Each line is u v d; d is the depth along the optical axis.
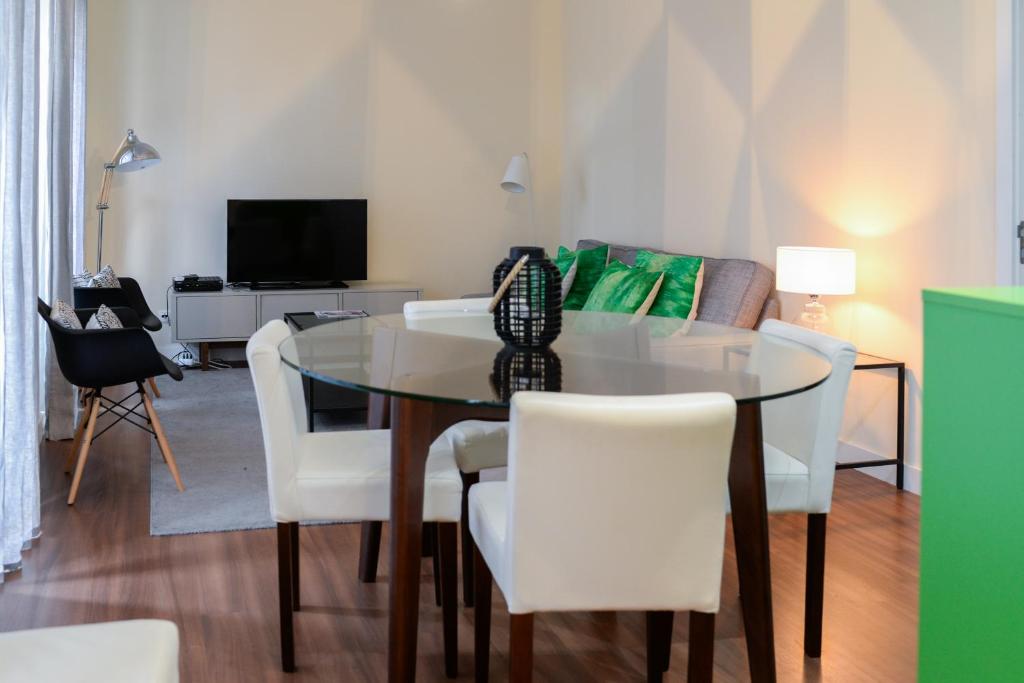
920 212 4.10
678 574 2.02
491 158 8.03
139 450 4.90
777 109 5.05
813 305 4.38
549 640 2.81
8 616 2.93
